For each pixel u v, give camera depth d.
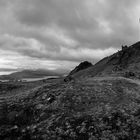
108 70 87.25
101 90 22.83
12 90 48.97
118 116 15.98
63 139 14.15
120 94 21.61
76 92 22.34
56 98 21.23
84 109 18.19
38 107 19.86
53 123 16.28
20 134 15.50
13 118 18.25
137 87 25.27
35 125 16.47
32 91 26.55
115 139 13.34
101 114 16.62
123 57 101.56
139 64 70.44
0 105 22.27
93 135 14.09
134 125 14.55
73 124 15.70
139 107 17.67
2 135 15.51
